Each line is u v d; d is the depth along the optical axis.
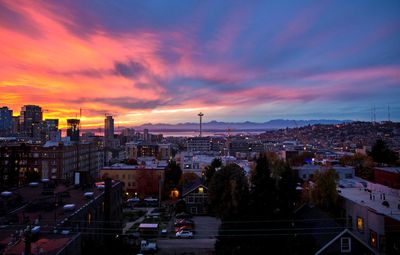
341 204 47.91
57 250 25.08
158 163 141.38
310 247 39.19
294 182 48.06
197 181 88.75
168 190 104.62
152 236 58.66
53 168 116.44
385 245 37.50
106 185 49.34
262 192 45.25
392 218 37.69
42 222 32.72
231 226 46.00
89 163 150.00
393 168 59.28
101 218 47.72
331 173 50.22
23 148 115.25
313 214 44.91
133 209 84.56
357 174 76.75
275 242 42.91
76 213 36.53
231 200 50.97
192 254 48.91
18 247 26.06
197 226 66.81
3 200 40.78
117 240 47.41
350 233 36.94
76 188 53.22
